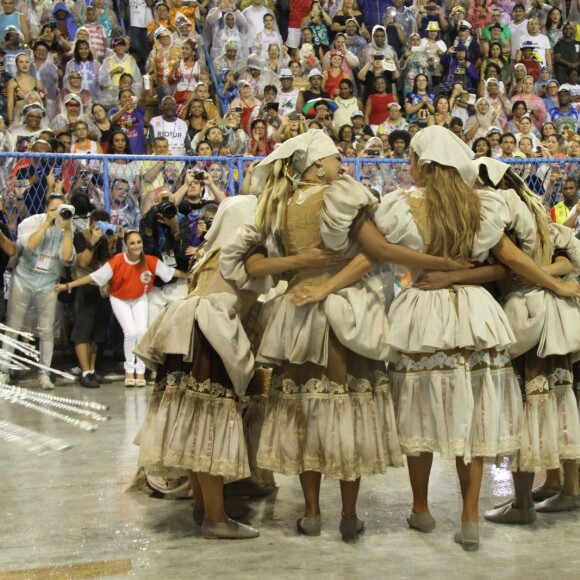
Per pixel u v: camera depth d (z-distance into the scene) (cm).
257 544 333
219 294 346
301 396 333
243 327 360
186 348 336
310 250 330
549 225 367
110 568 308
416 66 1165
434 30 1201
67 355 774
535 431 345
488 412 326
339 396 329
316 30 1195
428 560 313
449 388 326
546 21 1316
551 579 294
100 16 1099
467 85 1190
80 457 463
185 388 341
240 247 340
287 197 338
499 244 339
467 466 328
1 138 848
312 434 330
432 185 331
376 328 332
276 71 1144
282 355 332
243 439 341
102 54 1070
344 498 338
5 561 316
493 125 1094
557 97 1212
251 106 1046
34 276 670
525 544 329
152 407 353
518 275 356
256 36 1164
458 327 326
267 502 390
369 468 331
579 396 371
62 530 350
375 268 356
